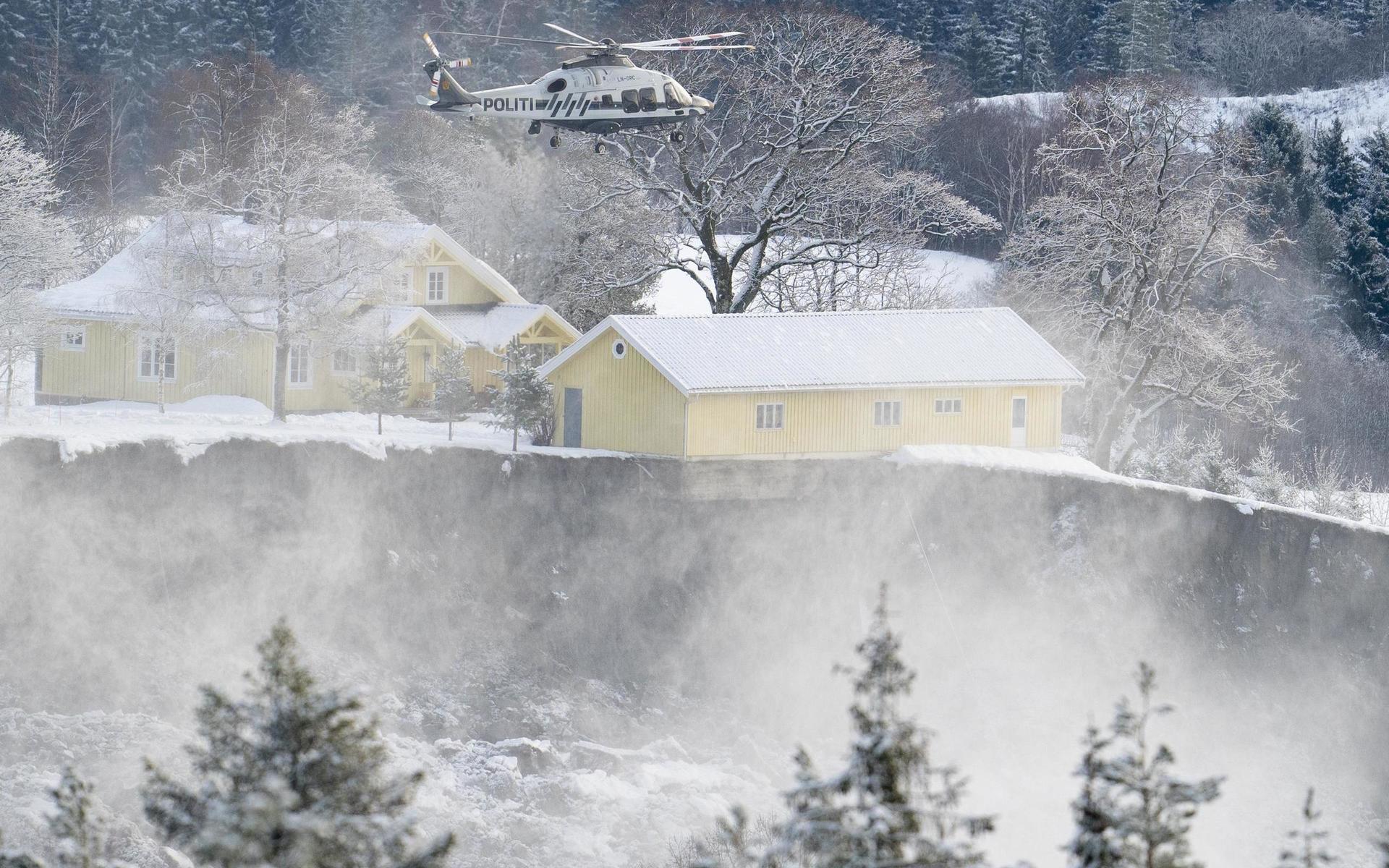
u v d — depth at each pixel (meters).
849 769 48.81
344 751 50.09
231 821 45.00
